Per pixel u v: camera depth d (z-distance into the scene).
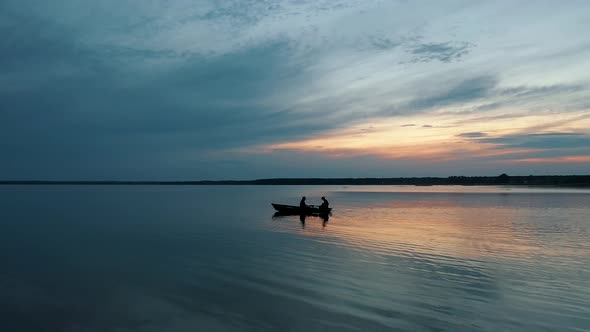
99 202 58.34
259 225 27.47
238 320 9.28
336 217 32.88
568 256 16.00
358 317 9.42
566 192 94.06
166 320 9.32
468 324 8.98
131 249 18.20
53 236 22.44
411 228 25.06
